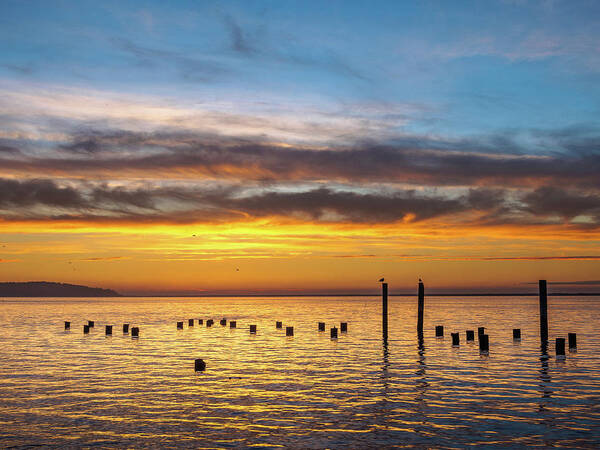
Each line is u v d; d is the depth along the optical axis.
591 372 33.03
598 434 19.86
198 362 34.34
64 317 108.25
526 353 41.94
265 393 27.20
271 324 84.50
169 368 35.59
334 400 25.53
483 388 28.19
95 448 18.61
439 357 40.25
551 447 18.44
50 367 36.06
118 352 44.88
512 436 19.66
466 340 52.12
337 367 35.75
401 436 19.77
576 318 91.25
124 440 19.45
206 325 79.50
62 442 19.25
